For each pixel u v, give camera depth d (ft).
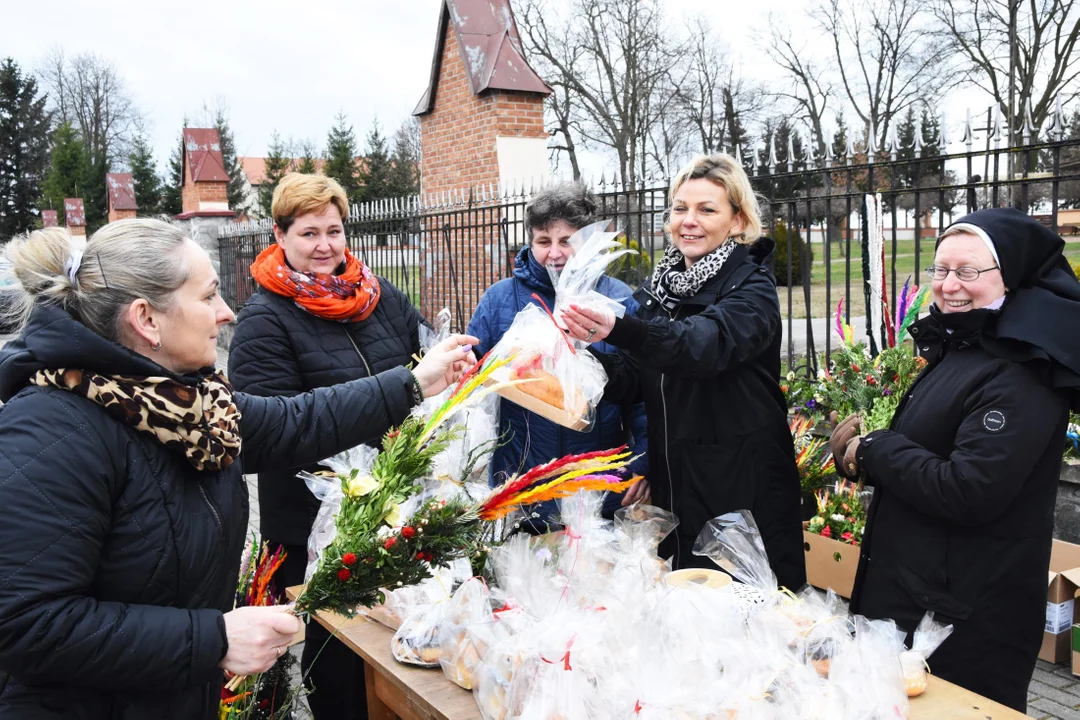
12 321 4.77
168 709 4.91
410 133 154.20
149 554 4.73
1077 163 18.93
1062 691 10.95
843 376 12.19
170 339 4.89
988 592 6.93
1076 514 12.91
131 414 4.65
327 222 9.27
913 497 7.13
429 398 7.27
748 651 5.30
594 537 6.93
